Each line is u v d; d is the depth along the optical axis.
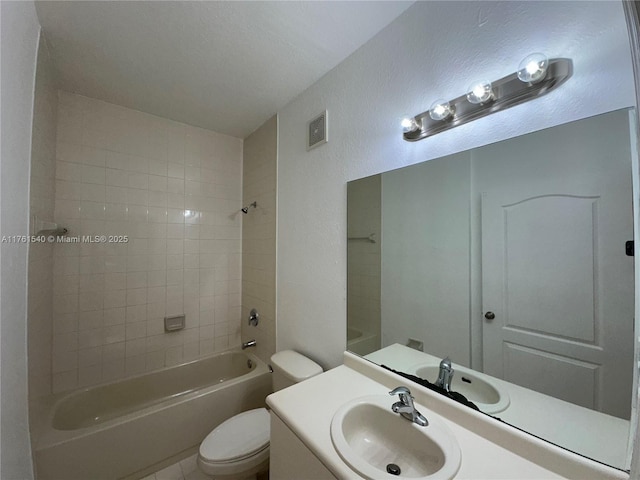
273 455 0.93
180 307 2.11
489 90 0.79
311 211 1.57
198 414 1.61
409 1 1.04
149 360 1.97
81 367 1.71
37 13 1.07
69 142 1.67
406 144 1.08
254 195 2.23
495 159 0.82
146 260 1.96
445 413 0.87
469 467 0.66
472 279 0.88
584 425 0.64
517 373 0.77
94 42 1.25
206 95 1.72
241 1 1.03
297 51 1.31
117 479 1.35
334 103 1.42
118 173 1.85
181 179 2.12
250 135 2.32
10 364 0.90
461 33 0.90
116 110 1.85
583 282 0.66
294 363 1.47
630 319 0.59
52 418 1.42
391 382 1.05
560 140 0.69
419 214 1.04
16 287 0.95
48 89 1.38
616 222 0.61
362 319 1.26
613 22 0.63
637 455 0.49
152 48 1.29
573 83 0.68
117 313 1.84
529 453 0.69
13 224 0.90
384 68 1.16
